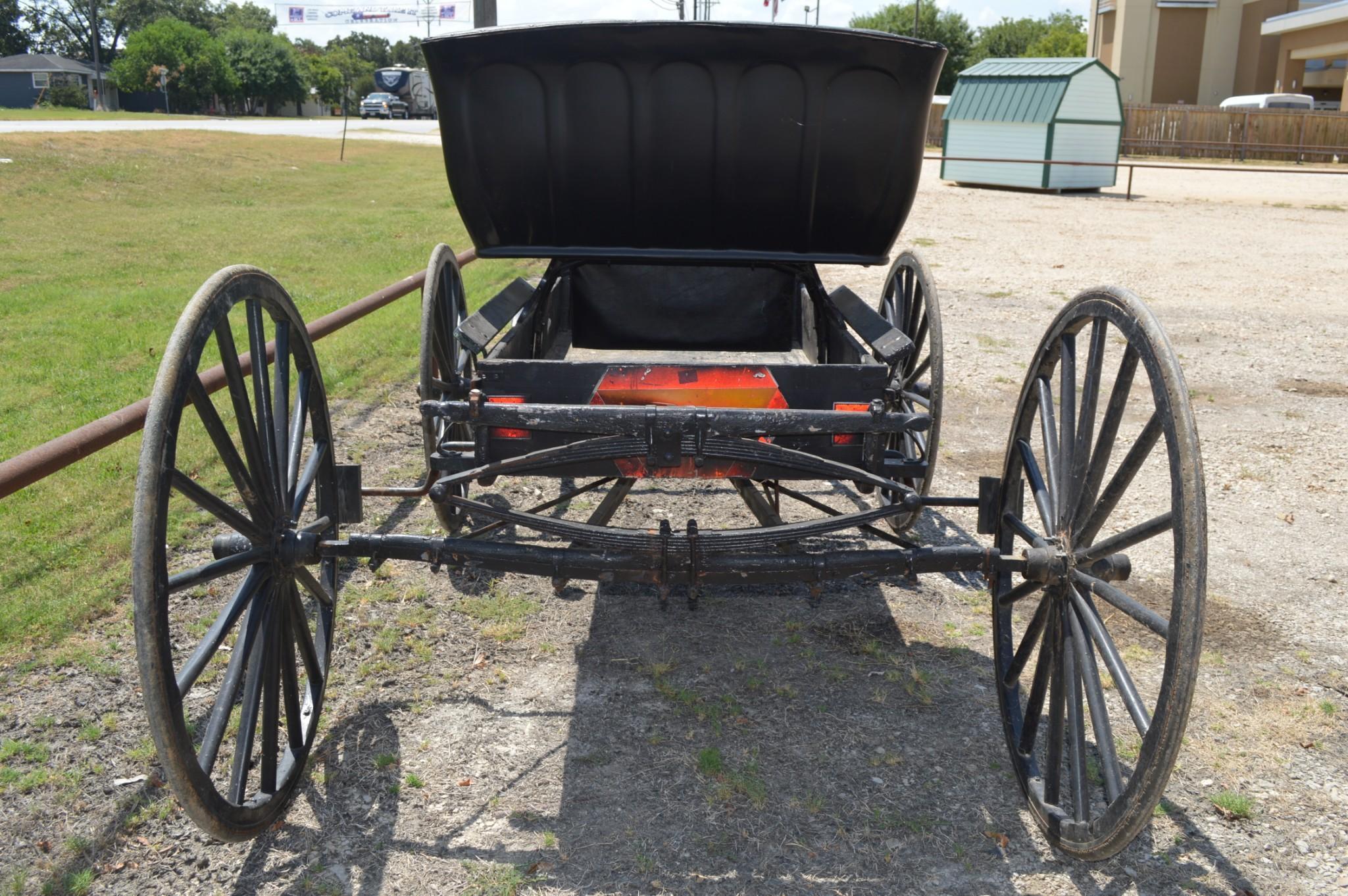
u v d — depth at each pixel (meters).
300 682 3.94
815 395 3.57
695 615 4.53
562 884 2.99
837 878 3.03
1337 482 6.20
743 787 3.39
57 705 3.72
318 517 3.86
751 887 2.99
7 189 19.17
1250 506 5.86
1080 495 3.10
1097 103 23.92
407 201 21.50
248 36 94.12
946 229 17.81
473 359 4.20
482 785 3.41
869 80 3.82
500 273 12.12
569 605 4.60
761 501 4.16
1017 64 25.67
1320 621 4.57
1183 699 2.47
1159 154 37.69
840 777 3.47
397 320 10.11
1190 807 3.38
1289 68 45.91
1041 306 11.41
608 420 3.21
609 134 3.99
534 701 3.88
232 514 2.83
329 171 26.17
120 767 3.43
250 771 3.31
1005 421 7.38
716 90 3.87
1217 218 19.84
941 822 3.27
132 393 7.50
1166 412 2.60
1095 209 21.25
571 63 3.81
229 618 2.84
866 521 3.34
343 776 3.44
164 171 23.08
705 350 5.50
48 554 4.87
